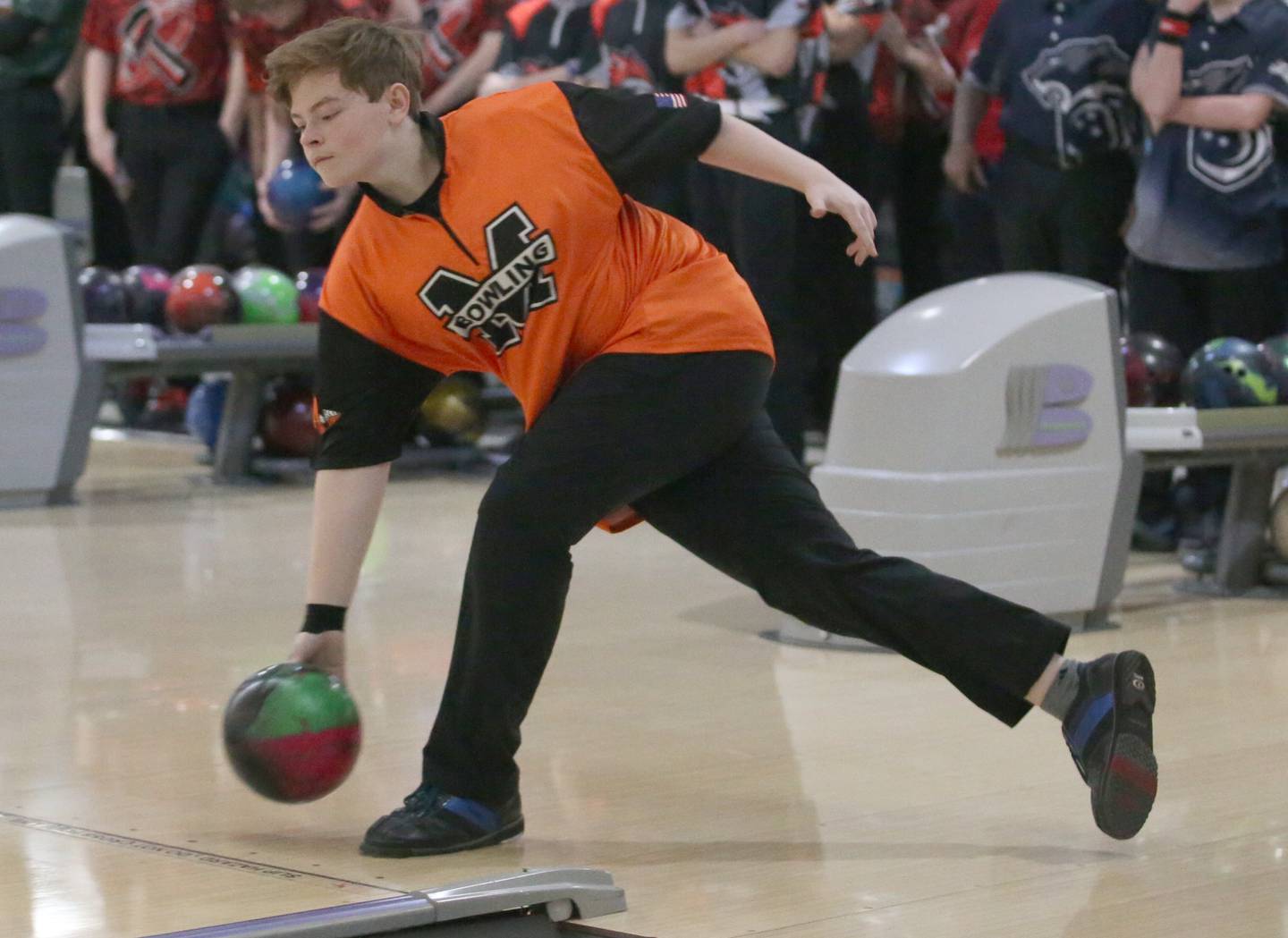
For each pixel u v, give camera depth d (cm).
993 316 1616
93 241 3591
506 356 968
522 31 2655
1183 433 1702
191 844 1010
